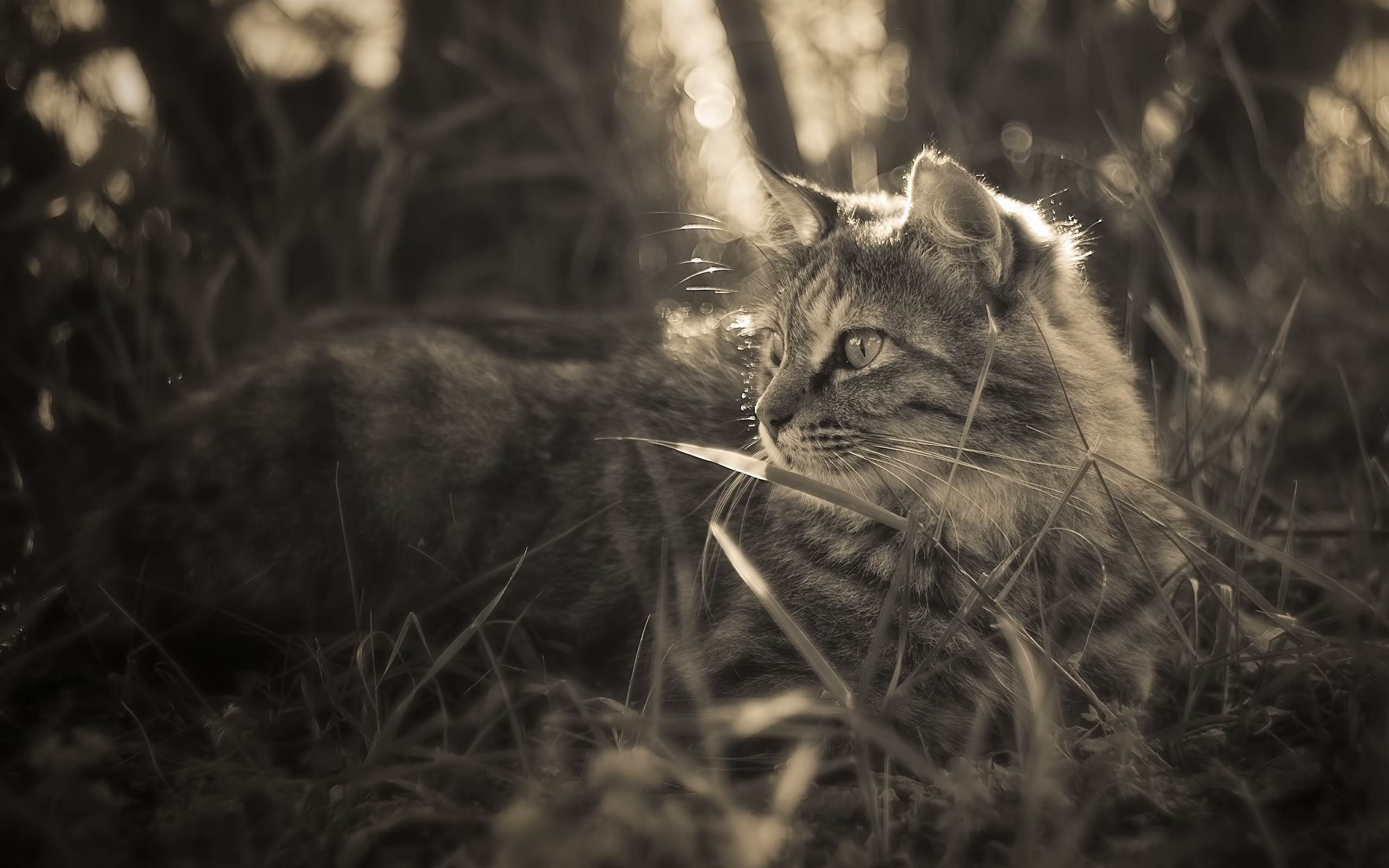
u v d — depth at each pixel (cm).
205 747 98
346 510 107
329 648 101
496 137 142
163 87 134
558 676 105
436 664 96
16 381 126
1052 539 101
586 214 143
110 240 130
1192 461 111
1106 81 134
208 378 114
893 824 91
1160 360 130
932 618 100
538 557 107
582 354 112
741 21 135
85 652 106
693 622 102
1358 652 95
